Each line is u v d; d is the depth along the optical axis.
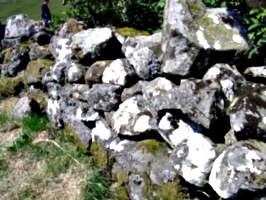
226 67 3.01
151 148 3.38
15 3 29.06
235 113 2.71
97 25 4.85
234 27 3.08
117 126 3.65
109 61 3.98
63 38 4.83
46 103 5.09
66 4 5.04
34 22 6.03
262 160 2.54
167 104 3.10
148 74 3.46
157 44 3.45
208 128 2.88
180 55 3.05
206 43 2.96
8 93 5.90
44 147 4.48
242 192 2.59
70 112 4.46
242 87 2.84
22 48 5.80
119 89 3.79
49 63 5.21
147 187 3.28
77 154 4.23
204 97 2.86
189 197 3.05
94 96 3.95
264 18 3.11
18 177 4.16
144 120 3.47
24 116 5.15
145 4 4.62
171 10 3.09
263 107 2.68
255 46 3.06
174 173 3.08
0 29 6.47
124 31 4.12
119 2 4.82
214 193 2.92
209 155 2.83
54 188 3.92
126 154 3.58
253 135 2.66
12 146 4.59
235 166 2.59
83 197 3.72
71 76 4.31
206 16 3.08
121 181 3.62
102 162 3.96
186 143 2.98
